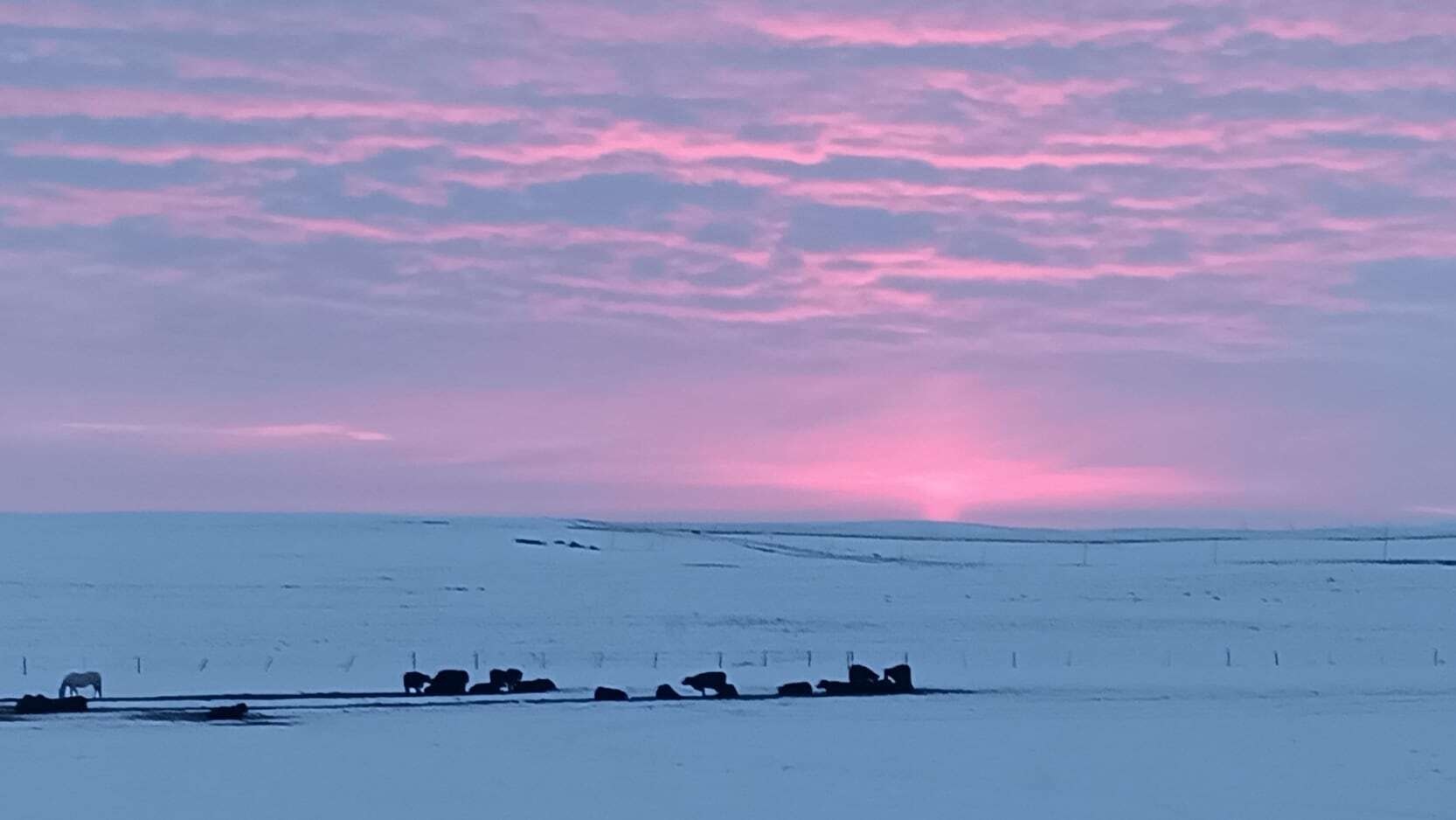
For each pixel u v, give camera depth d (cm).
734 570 9444
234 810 2675
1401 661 5791
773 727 3734
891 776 3023
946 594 8231
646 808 2695
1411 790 2928
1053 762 3200
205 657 5675
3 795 2805
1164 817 2677
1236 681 4922
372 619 6981
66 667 5353
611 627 6756
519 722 3819
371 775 3011
